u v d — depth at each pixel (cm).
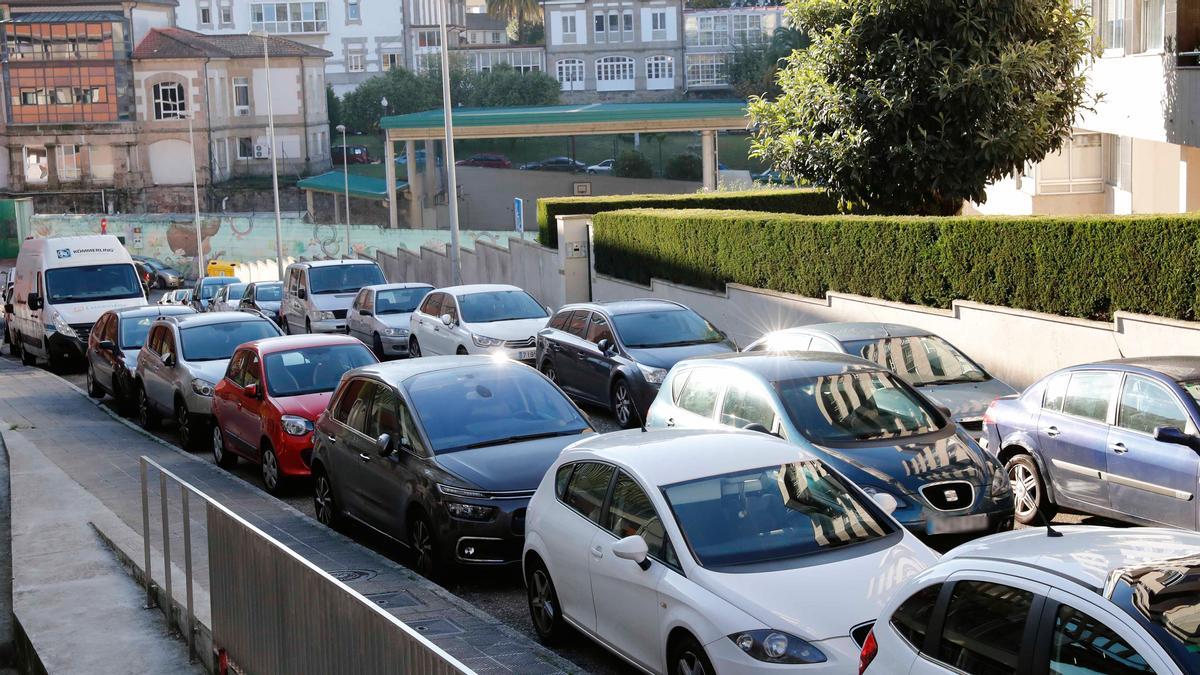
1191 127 2009
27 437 1806
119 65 8281
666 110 6456
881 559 697
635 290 2830
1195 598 434
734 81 11081
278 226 5594
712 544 709
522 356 2169
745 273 2341
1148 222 1448
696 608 666
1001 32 2208
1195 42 2038
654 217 2692
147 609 874
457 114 7012
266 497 1254
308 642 596
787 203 3288
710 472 762
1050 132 2291
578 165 9006
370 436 1113
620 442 841
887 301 1931
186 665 767
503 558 972
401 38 11481
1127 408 1027
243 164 8906
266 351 1485
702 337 1789
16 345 3269
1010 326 1678
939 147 2236
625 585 732
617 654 750
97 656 784
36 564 989
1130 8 2275
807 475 773
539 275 3381
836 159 2308
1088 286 1552
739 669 630
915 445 1002
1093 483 1048
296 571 609
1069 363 1580
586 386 1838
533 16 11962
